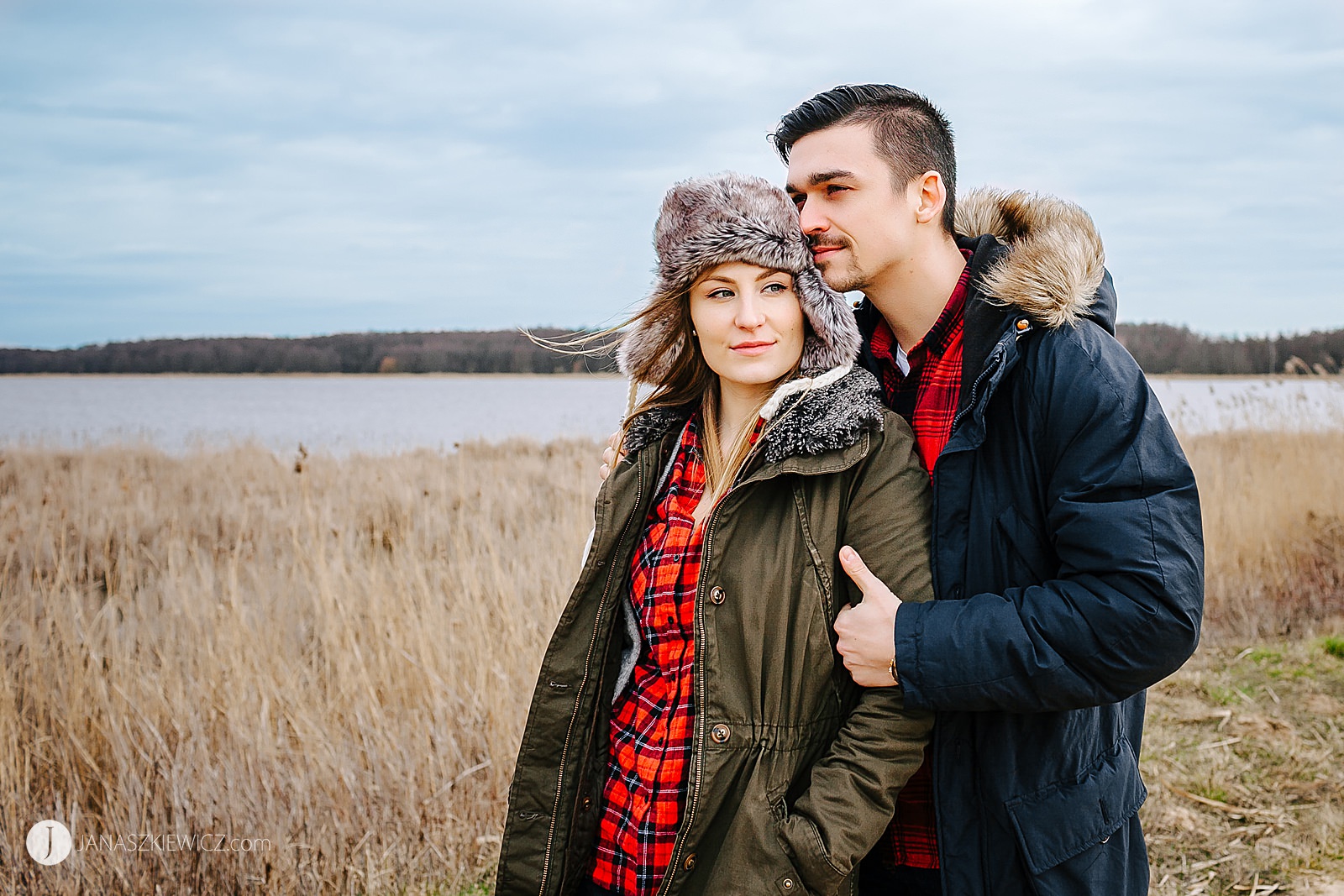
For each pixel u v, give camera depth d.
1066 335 1.46
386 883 2.77
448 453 11.89
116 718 3.25
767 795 1.50
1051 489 1.43
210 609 4.12
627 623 1.75
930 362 1.72
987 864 1.46
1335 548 5.77
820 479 1.56
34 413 29.22
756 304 1.59
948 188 1.69
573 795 1.72
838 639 1.52
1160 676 1.34
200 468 10.43
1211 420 7.78
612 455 1.89
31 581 4.95
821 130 1.62
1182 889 2.86
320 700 3.49
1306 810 3.26
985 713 1.47
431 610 3.96
